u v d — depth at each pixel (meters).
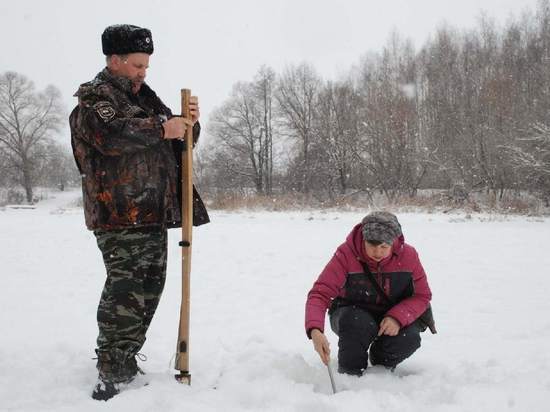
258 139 47.84
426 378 3.55
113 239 3.16
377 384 3.46
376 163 33.16
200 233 12.95
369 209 21.80
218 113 48.44
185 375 3.31
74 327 5.17
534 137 25.34
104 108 3.02
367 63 43.34
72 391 3.22
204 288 7.05
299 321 5.48
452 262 8.95
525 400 3.04
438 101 34.81
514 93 31.50
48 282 7.35
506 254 9.77
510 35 40.38
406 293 3.75
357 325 3.62
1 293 6.66
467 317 5.67
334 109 40.12
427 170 31.64
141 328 3.38
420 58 40.12
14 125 52.22
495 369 3.75
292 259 9.25
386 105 33.16
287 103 45.62
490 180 28.19
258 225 15.20
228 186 46.72
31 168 53.44
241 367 3.55
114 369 3.13
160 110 3.53
